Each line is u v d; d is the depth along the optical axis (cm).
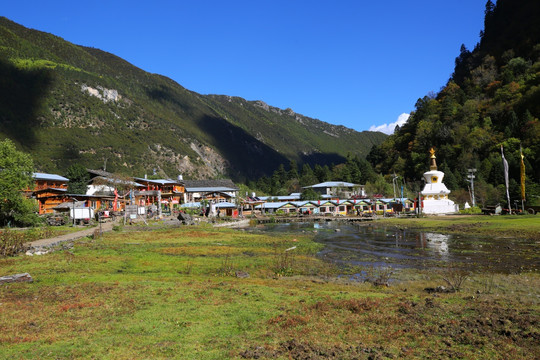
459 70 19375
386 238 5053
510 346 1148
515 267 2736
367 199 11562
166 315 1487
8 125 14925
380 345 1183
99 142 17300
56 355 1103
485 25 19775
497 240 4312
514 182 9294
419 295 1844
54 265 2650
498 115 13462
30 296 1792
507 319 1387
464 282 2264
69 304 1642
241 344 1194
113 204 8250
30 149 14288
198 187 12975
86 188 9181
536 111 12050
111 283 2061
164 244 4097
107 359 1080
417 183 13850
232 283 2173
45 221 5672
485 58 17212
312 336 1266
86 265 2688
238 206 10019
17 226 5159
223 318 1456
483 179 11025
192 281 2175
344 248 4106
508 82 14362
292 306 1630
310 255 3562
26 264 2684
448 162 13175
